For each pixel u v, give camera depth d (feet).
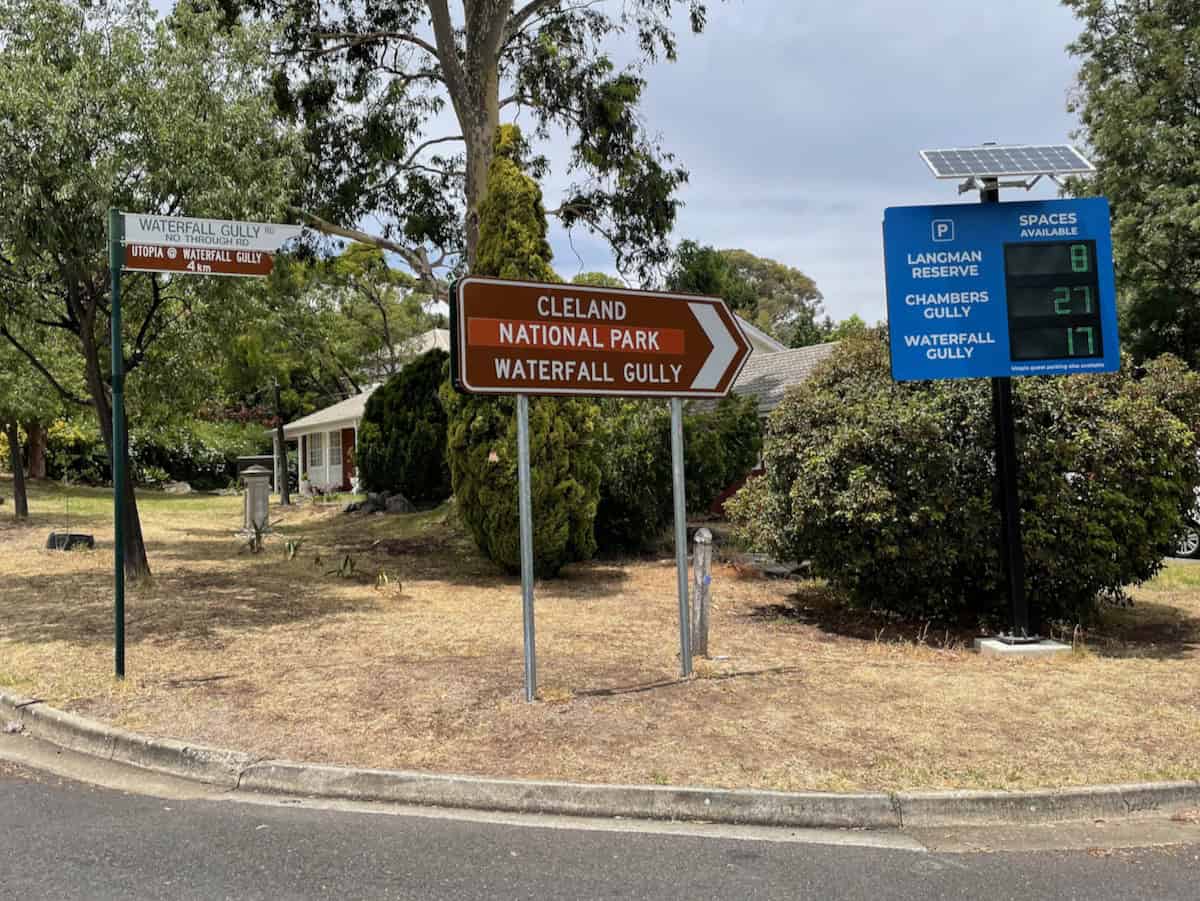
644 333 24.72
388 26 64.59
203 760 18.74
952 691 23.49
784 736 19.77
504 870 14.16
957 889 13.70
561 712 21.31
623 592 39.32
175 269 24.88
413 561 48.32
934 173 28.91
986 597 32.50
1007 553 29.19
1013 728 20.47
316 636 29.68
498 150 43.19
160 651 27.37
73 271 33.86
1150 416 30.19
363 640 29.12
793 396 34.01
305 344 94.02
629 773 17.67
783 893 13.48
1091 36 84.07
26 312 35.81
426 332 128.77
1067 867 14.58
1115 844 15.57
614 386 24.22
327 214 64.23
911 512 29.89
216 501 94.17
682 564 24.89
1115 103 79.15
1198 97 79.30
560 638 29.66
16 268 34.58
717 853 15.01
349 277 105.91
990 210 29.63
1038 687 23.99
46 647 27.66
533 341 23.08
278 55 60.39
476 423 41.63
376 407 71.97
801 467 31.32
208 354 43.06
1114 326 29.45
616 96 63.16
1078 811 16.74
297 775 17.93
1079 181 84.28
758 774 17.62
